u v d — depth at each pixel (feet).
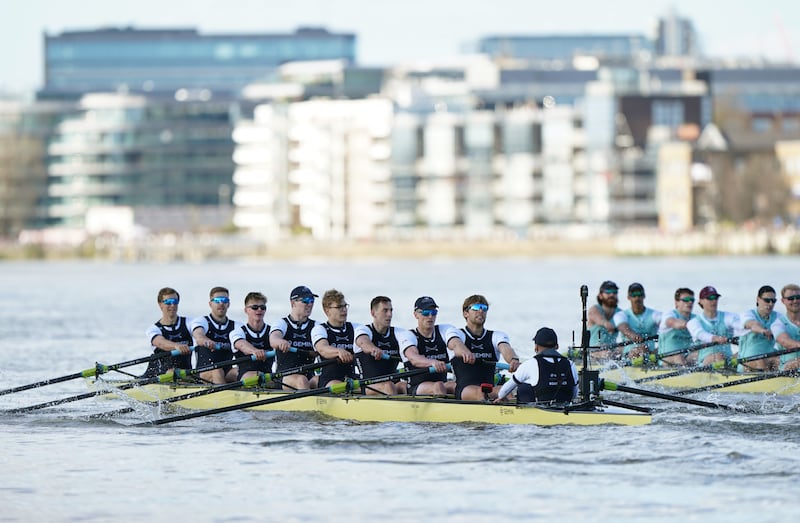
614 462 323.57
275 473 318.24
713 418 380.99
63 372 570.05
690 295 461.78
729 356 453.17
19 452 348.59
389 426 376.48
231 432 375.04
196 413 383.45
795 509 277.44
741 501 284.61
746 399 427.33
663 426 367.04
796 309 437.58
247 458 336.70
